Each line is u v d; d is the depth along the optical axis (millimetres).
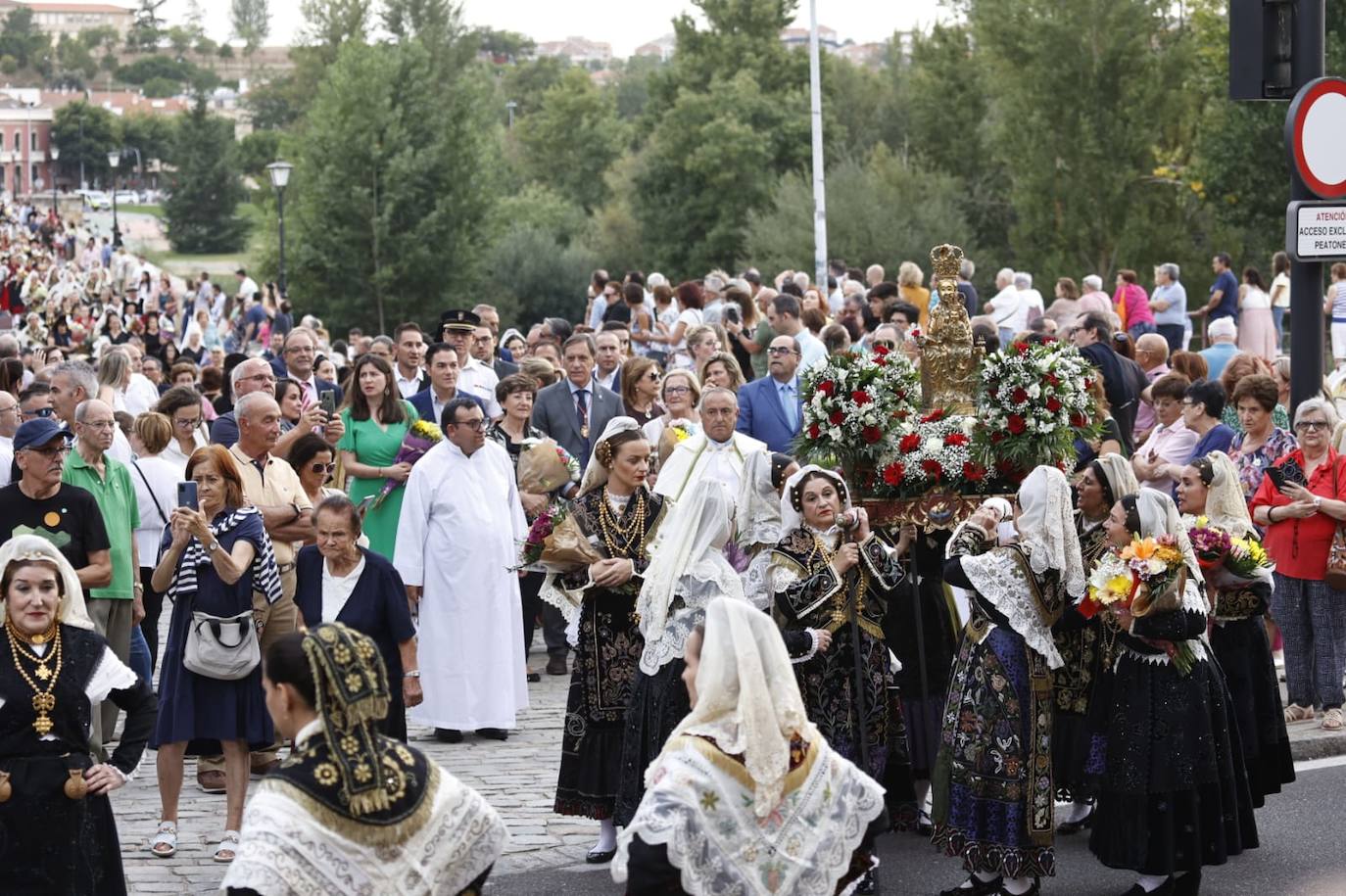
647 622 8336
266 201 77750
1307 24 10219
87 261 76125
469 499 11539
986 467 9422
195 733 8906
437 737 11672
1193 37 57281
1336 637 11125
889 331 14875
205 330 37781
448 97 68438
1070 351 9648
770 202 74750
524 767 10812
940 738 8305
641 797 8352
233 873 4930
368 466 12781
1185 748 8102
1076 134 57781
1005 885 8086
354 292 65688
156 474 12164
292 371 14914
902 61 85875
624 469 8938
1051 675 8602
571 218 84375
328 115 65875
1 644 7000
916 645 9422
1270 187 42031
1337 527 10992
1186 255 56844
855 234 61156
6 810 6902
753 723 5340
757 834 5363
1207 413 12188
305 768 5074
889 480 9312
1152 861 8086
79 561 9531
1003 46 59906
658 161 78875
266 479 10438
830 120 78750
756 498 8922
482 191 66562
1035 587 7992
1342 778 10344
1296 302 10797
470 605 11469
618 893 8289
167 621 15859
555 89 108188
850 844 5531
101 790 7043
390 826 5066
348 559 9047
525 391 13234
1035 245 59219
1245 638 9281
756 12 84750
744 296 18781
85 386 11719
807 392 9562
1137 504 8273
